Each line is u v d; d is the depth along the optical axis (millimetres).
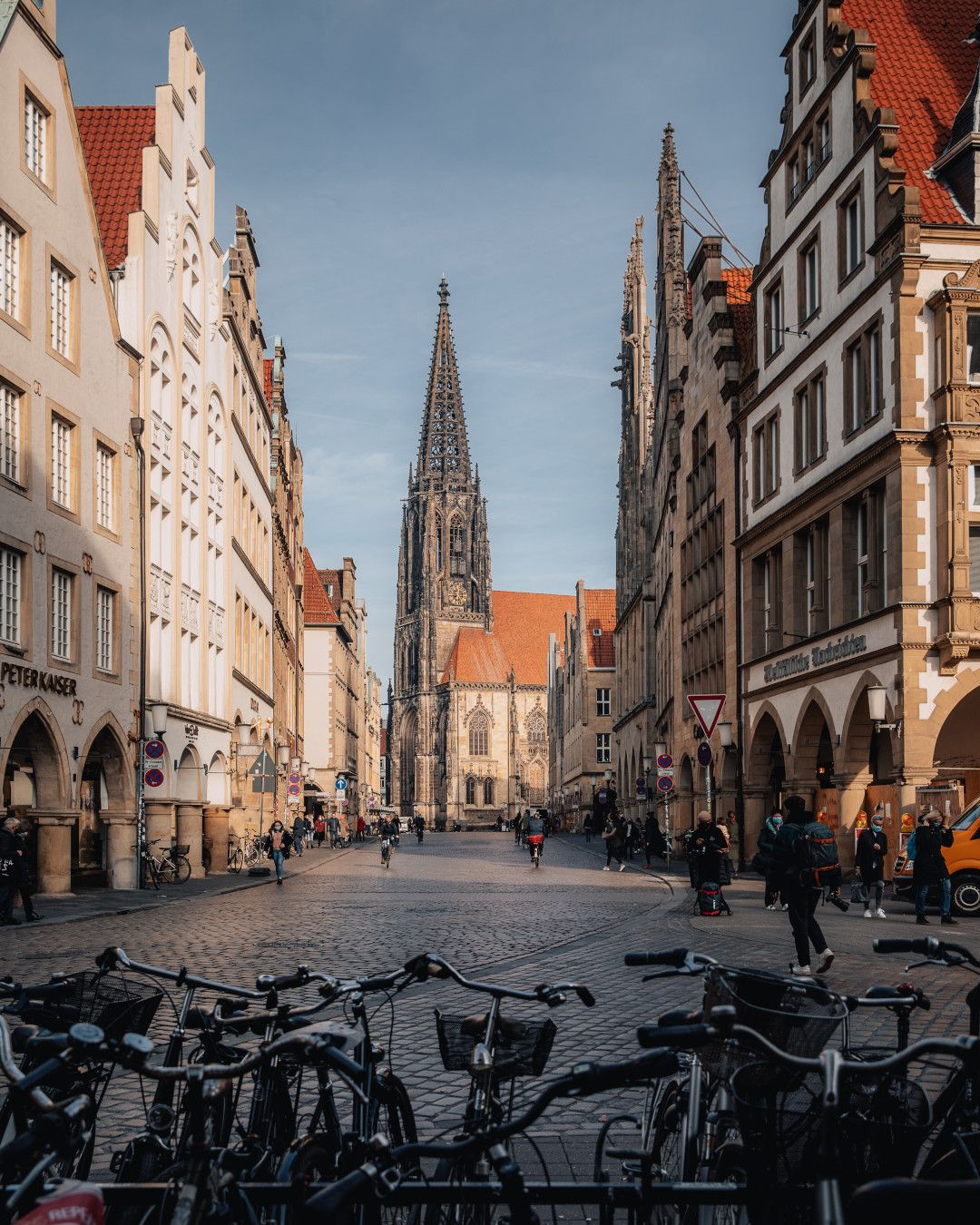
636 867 53281
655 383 76688
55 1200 3967
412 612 199375
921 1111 5625
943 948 7156
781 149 41844
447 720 188750
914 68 36719
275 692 72312
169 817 41406
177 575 43469
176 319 43500
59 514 32719
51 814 32500
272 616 70188
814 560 38594
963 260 31969
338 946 21453
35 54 31922
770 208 43188
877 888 27047
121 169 42312
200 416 47375
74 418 33875
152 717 36406
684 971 6207
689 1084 6254
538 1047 6246
